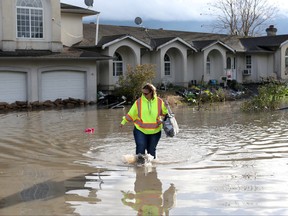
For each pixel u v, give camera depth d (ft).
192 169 29.68
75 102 90.12
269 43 138.72
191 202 22.62
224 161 32.14
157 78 112.37
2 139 43.70
